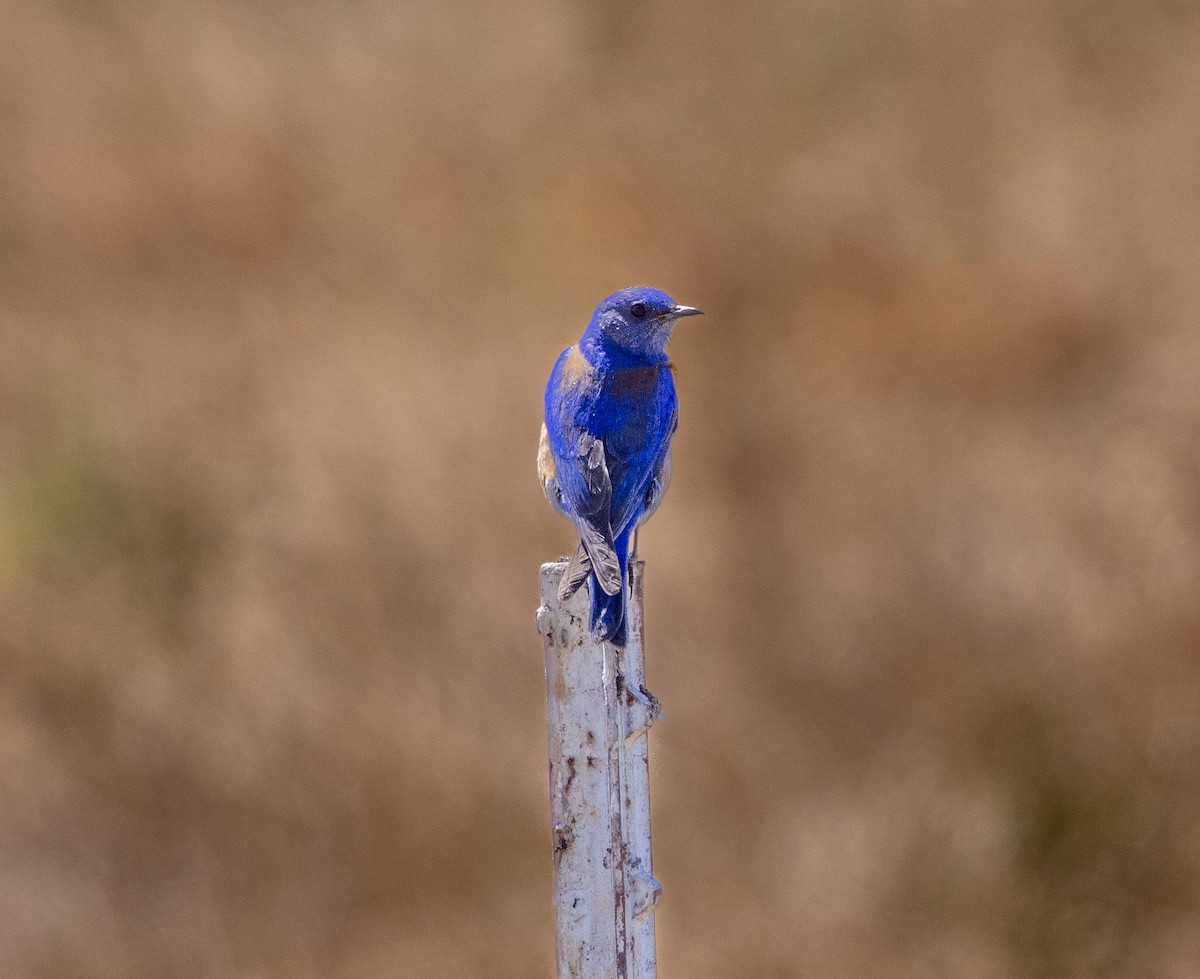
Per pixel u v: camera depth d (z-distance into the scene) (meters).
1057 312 17.06
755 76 22.22
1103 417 16.12
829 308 17.55
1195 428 15.36
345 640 12.70
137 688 12.48
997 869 11.52
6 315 16.95
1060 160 19.61
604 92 22.39
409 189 19.45
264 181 19.12
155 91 21.16
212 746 12.16
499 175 19.86
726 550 14.06
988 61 22.16
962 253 18.05
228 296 17.36
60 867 11.61
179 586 13.01
